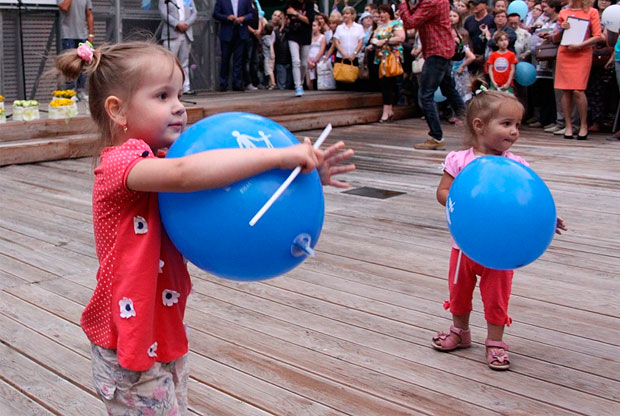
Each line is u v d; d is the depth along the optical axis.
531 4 11.56
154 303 1.75
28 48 10.38
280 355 3.26
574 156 8.45
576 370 3.13
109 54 1.78
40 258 4.68
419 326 3.59
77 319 3.67
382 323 3.62
